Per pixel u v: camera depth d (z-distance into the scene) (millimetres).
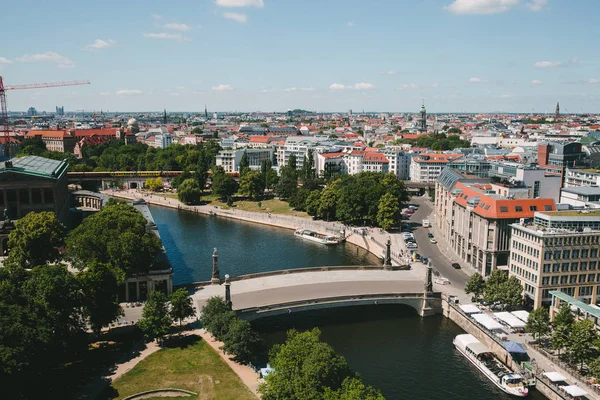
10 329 123188
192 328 174625
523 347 164500
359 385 114750
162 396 134625
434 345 176375
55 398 131250
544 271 188375
